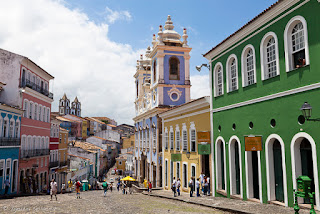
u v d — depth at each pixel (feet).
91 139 255.29
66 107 412.16
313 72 36.35
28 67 97.71
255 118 47.83
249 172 49.55
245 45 51.44
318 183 35.17
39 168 106.32
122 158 248.73
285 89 41.19
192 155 73.26
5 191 77.92
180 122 82.23
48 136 116.37
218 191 59.52
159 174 104.12
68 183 130.21
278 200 43.42
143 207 50.57
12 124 84.89
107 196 83.10
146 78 142.82
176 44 115.44
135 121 146.41
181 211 44.19
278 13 42.63
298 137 38.45
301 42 39.17
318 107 35.40
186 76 113.91
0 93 88.89
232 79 56.80
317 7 35.88
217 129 60.80
